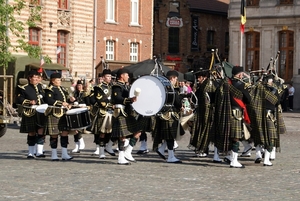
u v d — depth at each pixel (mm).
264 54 61969
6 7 34188
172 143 18844
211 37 72438
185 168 17641
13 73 37094
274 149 19812
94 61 52312
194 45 70188
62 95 19000
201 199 12945
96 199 12781
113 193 13461
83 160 19172
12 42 42375
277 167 18062
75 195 13180
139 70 32750
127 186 14359
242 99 17984
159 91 17984
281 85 20969
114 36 54812
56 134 18828
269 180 15570
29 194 13211
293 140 28094
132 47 57188
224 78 18047
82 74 50875
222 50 73438
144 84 18062
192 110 20328
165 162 18938
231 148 17953
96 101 19312
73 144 24891
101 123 18969
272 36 61562
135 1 57219
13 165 17734
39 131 19797
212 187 14414
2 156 20188
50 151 22062
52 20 46781
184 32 69375
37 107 19438
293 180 15602
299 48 60219
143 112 18016
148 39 58438
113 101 18156
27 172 16297
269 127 18531
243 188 14352
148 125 19062
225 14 73125
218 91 18016
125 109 18172
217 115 17953
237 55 63375
